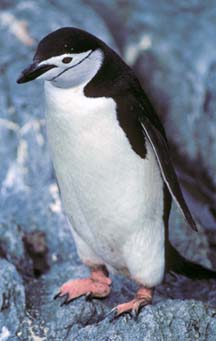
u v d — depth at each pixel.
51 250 12.35
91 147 9.34
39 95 14.29
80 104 9.21
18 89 14.35
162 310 9.88
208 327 9.82
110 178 9.52
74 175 9.62
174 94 15.66
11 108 14.06
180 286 11.44
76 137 9.34
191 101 15.49
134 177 9.56
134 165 9.51
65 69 9.01
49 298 10.84
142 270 10.09
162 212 9.97
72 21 16.02
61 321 10.32
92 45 9.11
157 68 16.03
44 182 13.40
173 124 15.38
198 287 11.42
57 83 9.15
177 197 9.66
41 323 10.37
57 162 9.68
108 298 10.78
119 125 9.31
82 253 10.53
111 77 9.30
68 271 11.42
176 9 17.16
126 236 9.92
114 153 9.38
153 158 9.64
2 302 10.41
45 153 13.66
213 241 12.88
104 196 9.64
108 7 17.19
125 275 10.64
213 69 15.82
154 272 10.14
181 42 16.34
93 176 9.53
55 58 8.95
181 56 16.09
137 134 9.43
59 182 9.90
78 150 9.40
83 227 10.12
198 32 16.55
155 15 16.98
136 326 9.79
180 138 15.20
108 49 9.36
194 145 15.07
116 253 10.22
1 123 13.83
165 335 9.73
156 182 9.76
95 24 16.14
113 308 10.12
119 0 17.28
